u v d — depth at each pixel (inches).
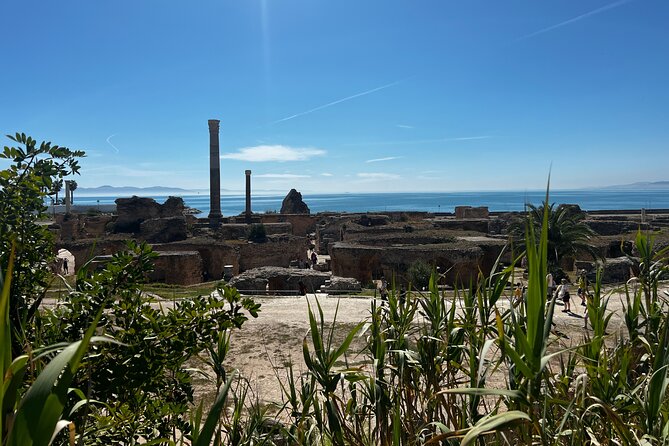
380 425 173.6
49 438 66.8
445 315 189.0
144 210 1854.1
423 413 179.2
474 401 147.9
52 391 70.9
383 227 1536.7
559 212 1021.8
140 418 188.5
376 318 195.8
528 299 109.6
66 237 1926.7
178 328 184.9
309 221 2368.4
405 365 185.2
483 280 167.6
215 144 2138.3
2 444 66.9
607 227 1636.3
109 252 1446.9
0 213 186.5
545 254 109.3
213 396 411.5
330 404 159.5
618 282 909.2
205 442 95.4
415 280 902.4
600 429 155.5
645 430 144.0
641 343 190.2
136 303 185.6
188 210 3127.5
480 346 172.6
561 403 139.9
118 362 171.9
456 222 1754.4
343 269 1152.8
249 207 2384.4
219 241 1465.3
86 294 180.9
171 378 205.3
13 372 74.3
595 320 175.3
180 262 1189.1
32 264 201.0
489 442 154.8
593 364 163.9
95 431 166.9
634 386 168.6
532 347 108.1
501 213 2415.1
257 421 184.5
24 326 162.1
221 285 199.3
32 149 195.2
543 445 109.0
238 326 195.0
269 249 1520.7
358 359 502.9
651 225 1636.3
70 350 70.0
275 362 523.5
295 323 665.0
